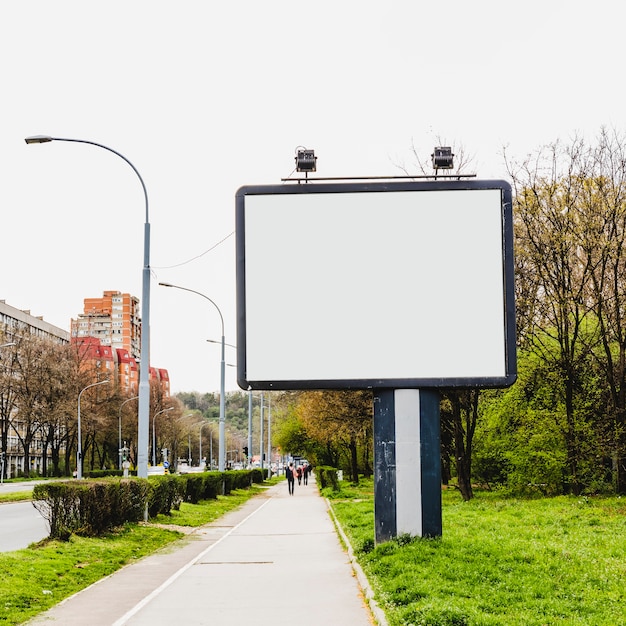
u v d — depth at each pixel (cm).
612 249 2670
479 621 797
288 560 1558
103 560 1488
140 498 2112
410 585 1010
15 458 10988
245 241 1412
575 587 1002
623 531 1705
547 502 2578
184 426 14300
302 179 1420
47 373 8356
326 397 3950
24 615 993
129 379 16888
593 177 2739
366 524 2053
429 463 1355
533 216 2809
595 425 2852
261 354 1390
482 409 3388
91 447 10975
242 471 5525
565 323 2853
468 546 1295
